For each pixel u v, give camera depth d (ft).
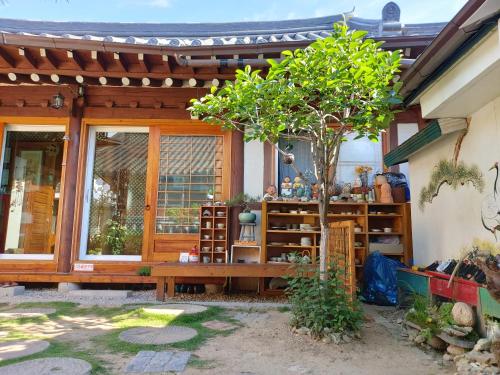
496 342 8.20
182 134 20.03
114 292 16.60
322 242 11.40
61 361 8.28
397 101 9.93
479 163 11.48
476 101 10.77
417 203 15.76
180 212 19.52
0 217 19.72
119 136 20.49
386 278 15.70
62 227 18.62
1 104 19.80
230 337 10.55
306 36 24.44
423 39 15.40
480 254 10.18
